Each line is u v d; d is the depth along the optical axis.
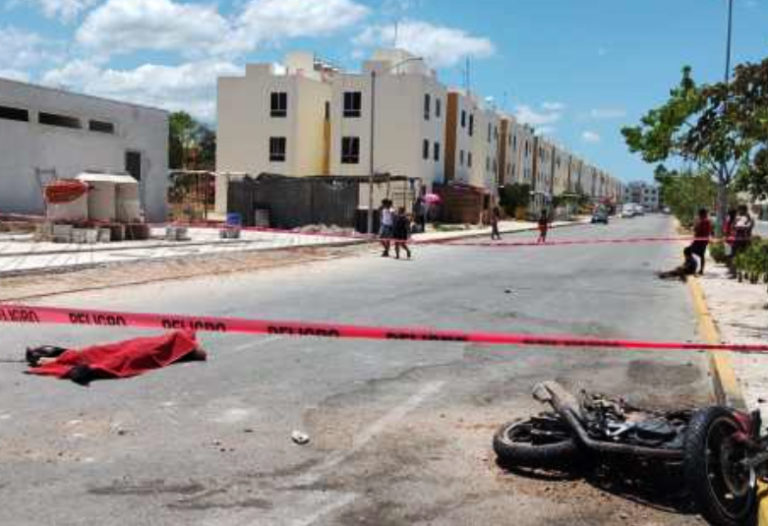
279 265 21.61
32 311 8.11
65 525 4.57
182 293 14.91
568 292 17.27
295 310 13.19
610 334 11.84
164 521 4.66
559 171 136.50
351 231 37.88
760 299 15.86
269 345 9.77
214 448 5.93
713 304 15.02
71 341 9.69
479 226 61.53
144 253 21.38
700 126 13.48
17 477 5.25
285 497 5.07
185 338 8.87
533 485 5.36
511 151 98.50
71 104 31.31
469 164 76.81
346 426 6.60
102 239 24.61
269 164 63.12
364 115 62.31
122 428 6.30
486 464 5.75
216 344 9.73
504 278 20.02
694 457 4.74
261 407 7.07
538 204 103.88
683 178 60.97
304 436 6.16
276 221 41.56
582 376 8.83
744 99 12.85
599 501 5.12
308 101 63.38
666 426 5.19
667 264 26.27
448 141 71.81
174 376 8.02
